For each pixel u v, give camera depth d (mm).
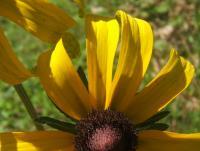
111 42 87
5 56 86
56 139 88
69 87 88
